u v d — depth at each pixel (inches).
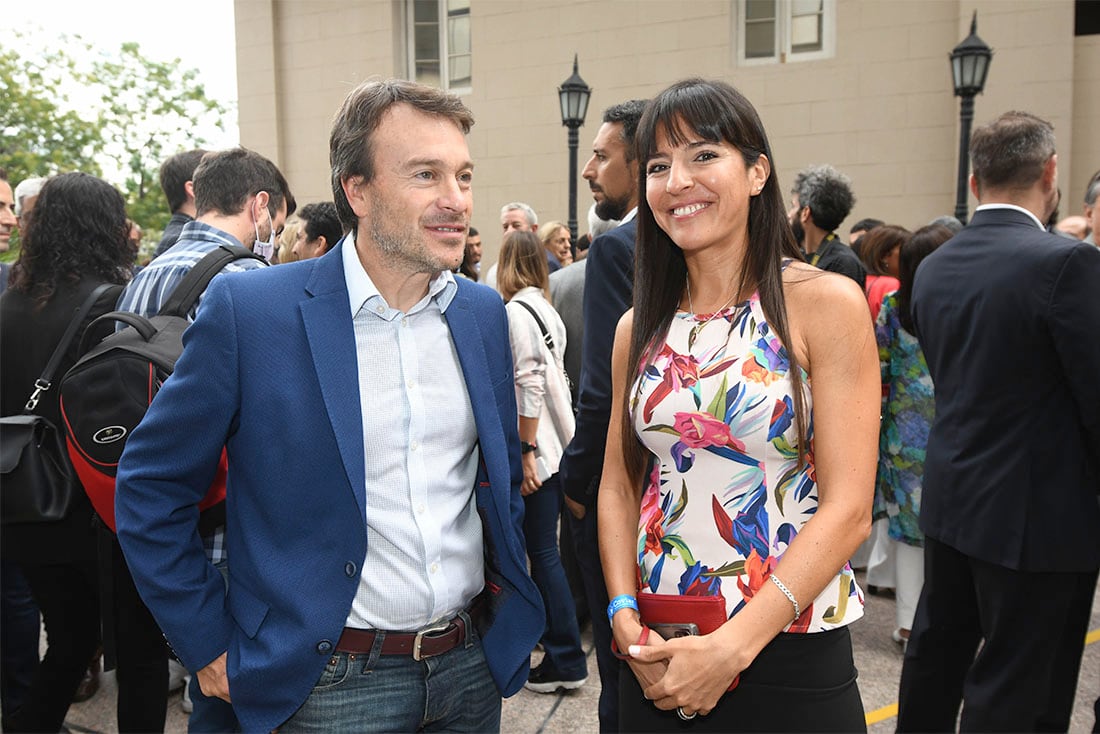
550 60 345.7
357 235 57.1
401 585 55.9
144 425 54.6
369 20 370.6
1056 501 76.6
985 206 84.9
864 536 53.6
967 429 82.0
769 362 54.7
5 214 126.2
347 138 54.2
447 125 54.2
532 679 115.2
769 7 317.4
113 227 88.0
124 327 79.7
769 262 56.4
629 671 61.6
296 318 54.6
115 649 77.7
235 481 56.3
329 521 54.1
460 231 54.7
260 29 388.8
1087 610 81.5
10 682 102.0
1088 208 94.3
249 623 54.4
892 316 120.9
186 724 107.7
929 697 89.2
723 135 55.2
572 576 135.9
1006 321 77.4
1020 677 78.8
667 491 58.8
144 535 53.7
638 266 61.7
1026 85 281.6
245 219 85.9
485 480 60.6
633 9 330.0
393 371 56.7
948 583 87.1
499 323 63.2
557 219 350.3
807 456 55.6
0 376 84.6
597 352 76.3
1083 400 73.6
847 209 154.6
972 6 284.4
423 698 57.8
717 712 56.9
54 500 76.6
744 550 54.9
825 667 55.2
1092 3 285.0
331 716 55.5
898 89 299.0
